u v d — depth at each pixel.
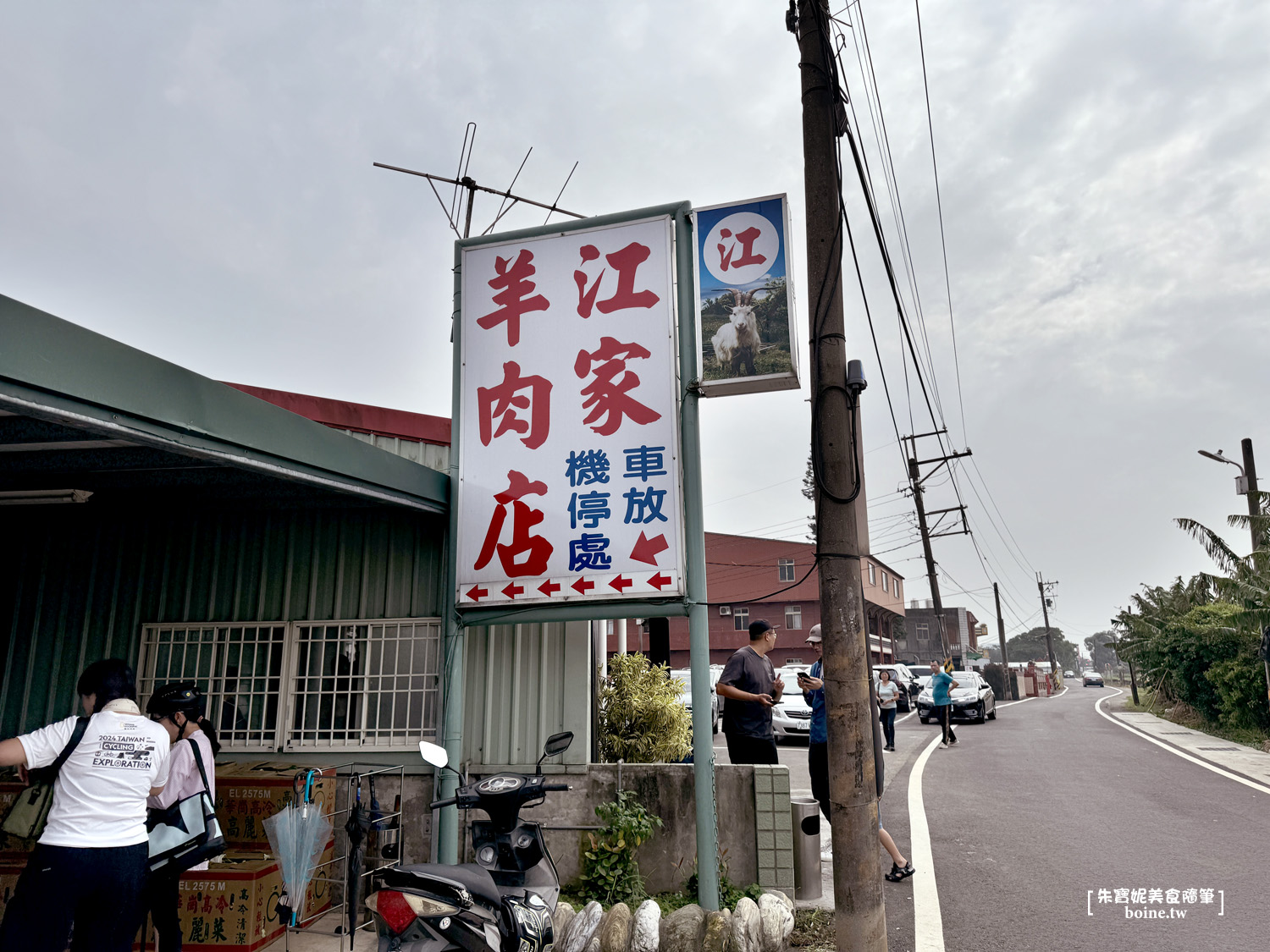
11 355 2.94
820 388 4.75
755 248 6.00
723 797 5.85
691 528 5.77
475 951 3.45
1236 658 14.27
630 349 6.12
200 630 6.55
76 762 3.57
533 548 6.02
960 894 5.76
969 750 13.66
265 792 5.46
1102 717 20.31
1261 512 16.72
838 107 5.41
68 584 6.70
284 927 5.08
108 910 3.54
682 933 4.77
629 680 8.00
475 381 6.40
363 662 6.39
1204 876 6.05
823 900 5.74
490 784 3.91
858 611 4.52
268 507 6.46
